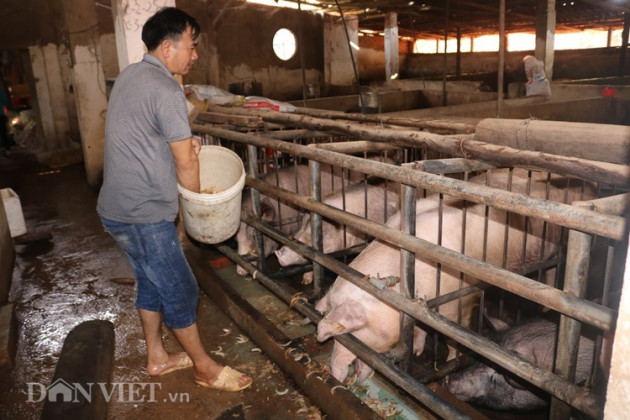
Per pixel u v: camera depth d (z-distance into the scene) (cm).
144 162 234
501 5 489
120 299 406
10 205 533
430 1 1153
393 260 291
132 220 243
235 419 262
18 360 325
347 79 1427
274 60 1248
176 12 239
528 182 262
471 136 281
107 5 916
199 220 288
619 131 218
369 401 271
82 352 295
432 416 257
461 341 204
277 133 376
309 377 274
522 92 912
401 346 257
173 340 337
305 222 400
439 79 1403
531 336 283
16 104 1288
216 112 484
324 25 1348
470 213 322
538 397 273
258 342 328
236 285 422
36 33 1006
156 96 228
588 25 1794
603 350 167
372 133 318
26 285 440
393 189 423
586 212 151
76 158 1024
